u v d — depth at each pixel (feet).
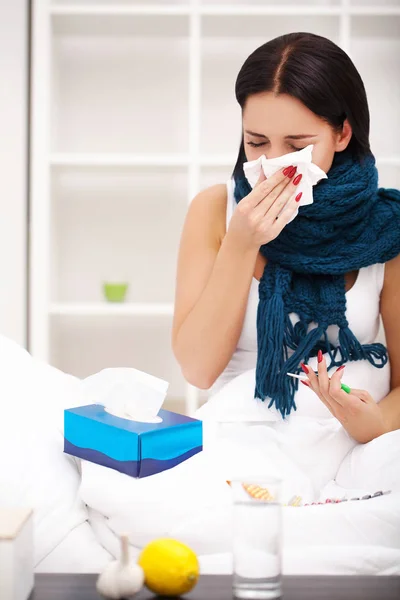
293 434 4.68
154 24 9.83
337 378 4.45
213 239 5.44
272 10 9.45
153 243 10.43
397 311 5.28
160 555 2.76
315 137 4.76
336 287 5.15
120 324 10.46
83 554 3.58
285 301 5.12
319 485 4.57
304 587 2.85
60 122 10.31
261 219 4.65
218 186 5.71
